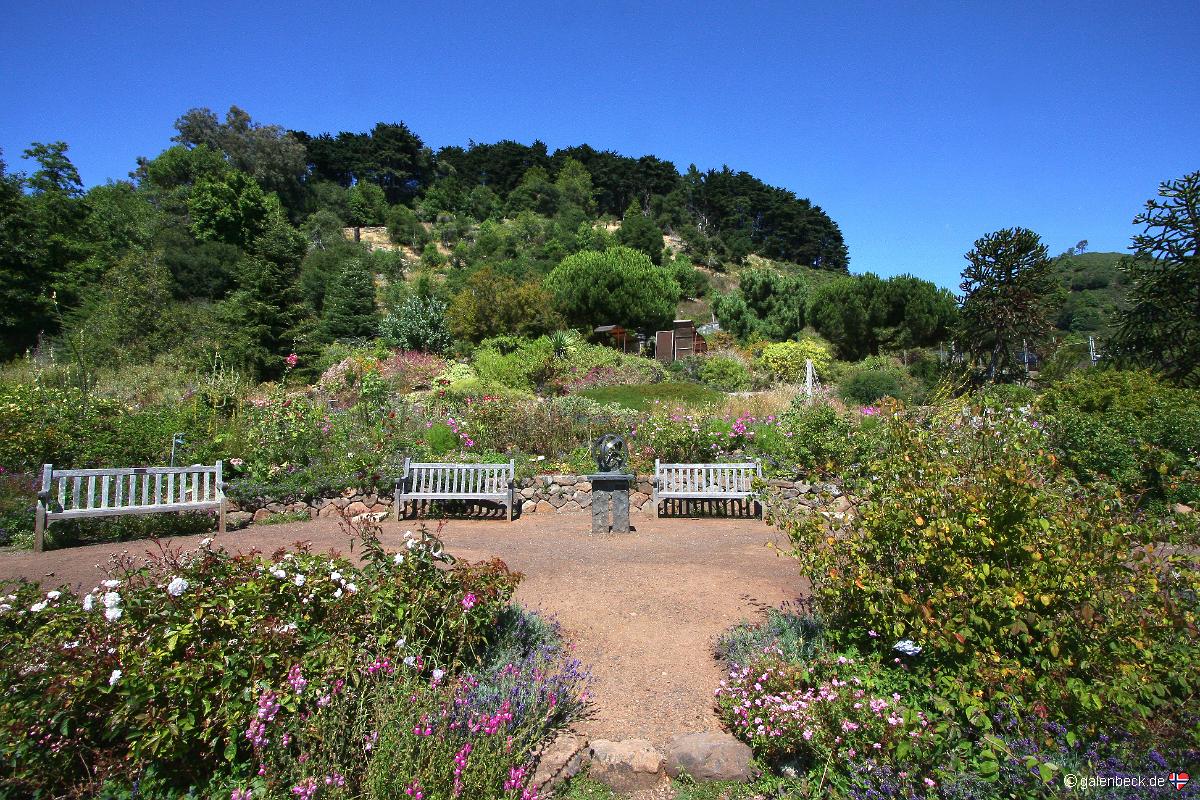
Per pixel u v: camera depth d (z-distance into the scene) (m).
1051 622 2.53
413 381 17.12
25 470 7.34
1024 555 2.72
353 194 61.41
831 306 28.44
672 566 5.39
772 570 5.25
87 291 21.25
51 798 2.14
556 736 2.76
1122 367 11.45
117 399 10.01
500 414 10.05
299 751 2.29
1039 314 14.30
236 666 2.33
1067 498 3.06
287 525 7.07
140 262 19.78
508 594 3.29
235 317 17.41
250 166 51.19
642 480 8.36
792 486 7.82
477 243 52.72
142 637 2.34
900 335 27.64
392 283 39.50
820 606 3.28
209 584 2.60
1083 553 2.67
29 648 2.30
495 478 7.77
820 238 85.81
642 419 10.30
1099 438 6.98
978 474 3.05
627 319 28.64
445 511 7.92
